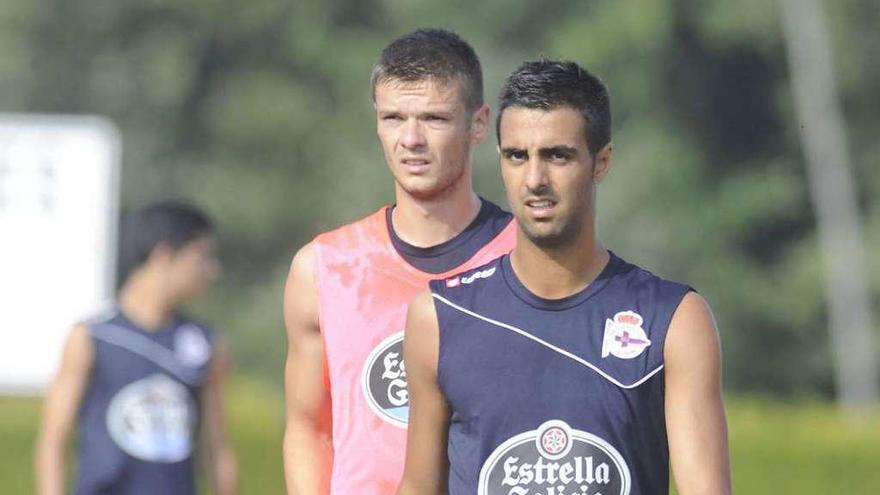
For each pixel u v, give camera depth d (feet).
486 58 424.46
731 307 431.43
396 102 70.38
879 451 192.03
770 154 458.09
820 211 444.14
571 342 57.82
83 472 102.47
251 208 461.78
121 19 477.36
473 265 72.18
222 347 106.01
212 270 105.19
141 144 471.21
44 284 192.03
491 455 57.93
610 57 449.06
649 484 57.72
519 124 56.95
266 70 479.41
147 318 103.55
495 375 58.08
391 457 71.26
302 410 73.97
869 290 440.86
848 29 452.35
